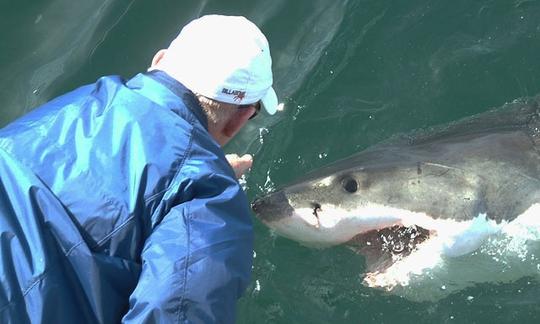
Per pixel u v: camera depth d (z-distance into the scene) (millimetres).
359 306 3256
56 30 4070
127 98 2498
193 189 2447
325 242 3199
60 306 2383
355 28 4090
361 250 3230
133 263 2434
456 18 4086
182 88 2537
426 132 3469
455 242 3156
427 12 4105
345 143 3775
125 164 2443
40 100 3809
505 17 4074
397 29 4074
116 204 2418
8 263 2377
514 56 3969
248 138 3809
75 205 2416
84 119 2488
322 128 3811
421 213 3168
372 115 3838
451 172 3199
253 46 2584
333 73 3957
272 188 3654
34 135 2479
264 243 3410
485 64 3951
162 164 2439
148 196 2428
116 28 4051
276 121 3844
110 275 2416
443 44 4020
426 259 3148
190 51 2557
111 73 3900
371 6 4141
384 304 3238
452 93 3891
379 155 3287
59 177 2430
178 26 4051
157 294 2354
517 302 3205
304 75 3959
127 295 2438
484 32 4047
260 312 3314
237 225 2469
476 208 3168
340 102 3875
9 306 2363
